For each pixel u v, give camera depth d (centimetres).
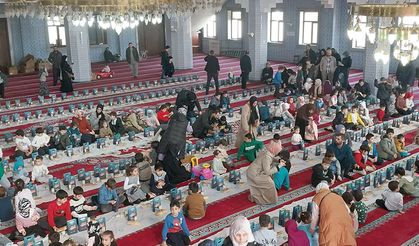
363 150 832
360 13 720
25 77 1864
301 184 795
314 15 2055
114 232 641
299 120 1021
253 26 1684
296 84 1461
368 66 1445
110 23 1031
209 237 627
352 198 613
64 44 2109
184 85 1644
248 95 1458
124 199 725
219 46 2420
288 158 783
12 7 1135
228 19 2364
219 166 838
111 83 1706
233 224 439
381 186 776
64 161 906
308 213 578
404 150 929
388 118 1175
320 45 2022
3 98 1470
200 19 2166
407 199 734
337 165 795
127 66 2105
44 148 930
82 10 891
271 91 1516
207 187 786
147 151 915
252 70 1717
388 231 637
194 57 2366
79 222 632
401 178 741
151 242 618
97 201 704
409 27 713
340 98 1279
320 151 932
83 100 1426
